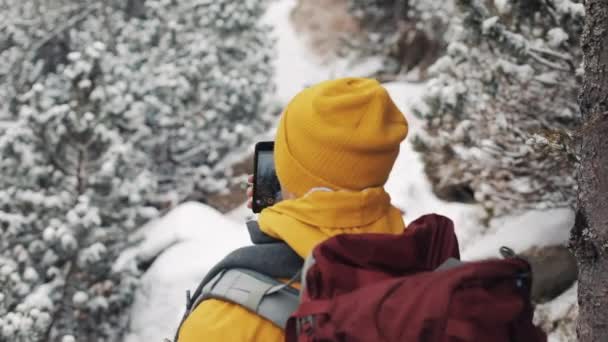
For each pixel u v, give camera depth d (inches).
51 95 216.1
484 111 163.2
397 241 48.0
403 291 42.9
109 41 281.7
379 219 52.6
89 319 199.0
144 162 252.8
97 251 194.7
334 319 43.4
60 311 196.4
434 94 170.1
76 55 215.3
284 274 50.4
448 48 164.4
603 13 73.4
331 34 412.8
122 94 223.0
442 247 50.7
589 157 75.0
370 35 386.6
